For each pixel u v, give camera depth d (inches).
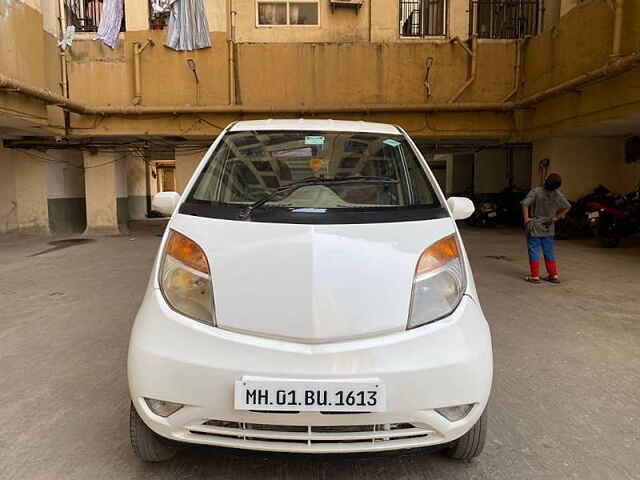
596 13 358.9
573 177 475.2
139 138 521.0
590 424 123.3
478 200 657.6
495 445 113.7
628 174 466.6
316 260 90.9
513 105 469.1
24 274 310.7
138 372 88.0
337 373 83.8
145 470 103.0
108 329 197.5
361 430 85.5
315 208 105.4
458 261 99.4
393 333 87.9
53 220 562.9
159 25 487.5
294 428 85.2
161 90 480.1
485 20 491.8
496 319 210.4
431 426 86.7
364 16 485.4
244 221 99.6
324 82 478.9
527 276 298.4
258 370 84.2
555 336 188.9
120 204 579.8
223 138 132.7
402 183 120.7
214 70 475.2
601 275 298.4
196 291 91.0
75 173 608.1
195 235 97.1
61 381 147.0
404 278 91.5
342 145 130.9
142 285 277.4
